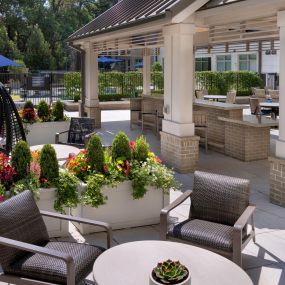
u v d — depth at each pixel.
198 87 28.89
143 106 16.30
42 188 6.16
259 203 7.98
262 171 10.36
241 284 3.80
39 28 43.94
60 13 47.78
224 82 28.52
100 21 15.64
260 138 11.44
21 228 4.66
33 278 4.29
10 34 45.69
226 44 15.05
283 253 5.83
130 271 3.97
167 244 4.55
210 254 4.34
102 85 26.64
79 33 17.17
